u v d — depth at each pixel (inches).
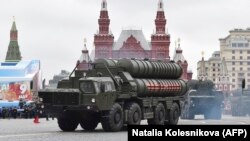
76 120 1710.1
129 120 1680.6
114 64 1739.7
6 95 3961.6
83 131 1684.3
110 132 1612.9
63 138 1339.8
